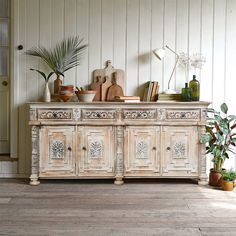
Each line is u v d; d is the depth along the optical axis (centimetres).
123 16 470
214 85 475
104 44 471
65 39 469
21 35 467
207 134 438
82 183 445
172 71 473
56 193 399
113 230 293
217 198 381
